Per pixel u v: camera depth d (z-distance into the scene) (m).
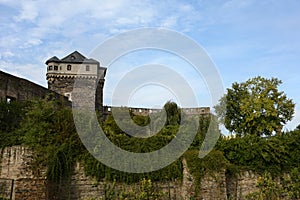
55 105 23.25
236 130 34.84
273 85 35.34
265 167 22.92
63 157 18.30
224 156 21.88
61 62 51.62
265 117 34.19
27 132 18.61
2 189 16.62
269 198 21.89
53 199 17.69
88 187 18.62
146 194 18.92
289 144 23.91
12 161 17.38
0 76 26.97
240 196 21.81
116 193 18.88
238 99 36.03
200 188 19.31
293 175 23.05
